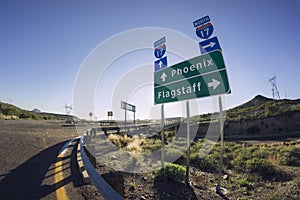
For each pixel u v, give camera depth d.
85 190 4.98
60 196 4.52
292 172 10.10
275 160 12.41
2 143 10.45
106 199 4.36
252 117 49.28
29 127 22.69
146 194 5.53
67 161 7.83
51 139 13.91
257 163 10.40
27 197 4.39
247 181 8.67
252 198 6.56
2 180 5.29
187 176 6.99
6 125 22.48
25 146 10.21
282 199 6.36
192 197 5.78
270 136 38.94
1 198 4.25
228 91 6.64
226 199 6.19
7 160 7.24
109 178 5.89
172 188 6.22
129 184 6.16
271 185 8.14
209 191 6.75
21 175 5.78
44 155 8.57
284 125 42.97
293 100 69.62
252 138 37.47
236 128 47.28
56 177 5.83
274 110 50.28
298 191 6.87
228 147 18.03
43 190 4.83
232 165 11.32
